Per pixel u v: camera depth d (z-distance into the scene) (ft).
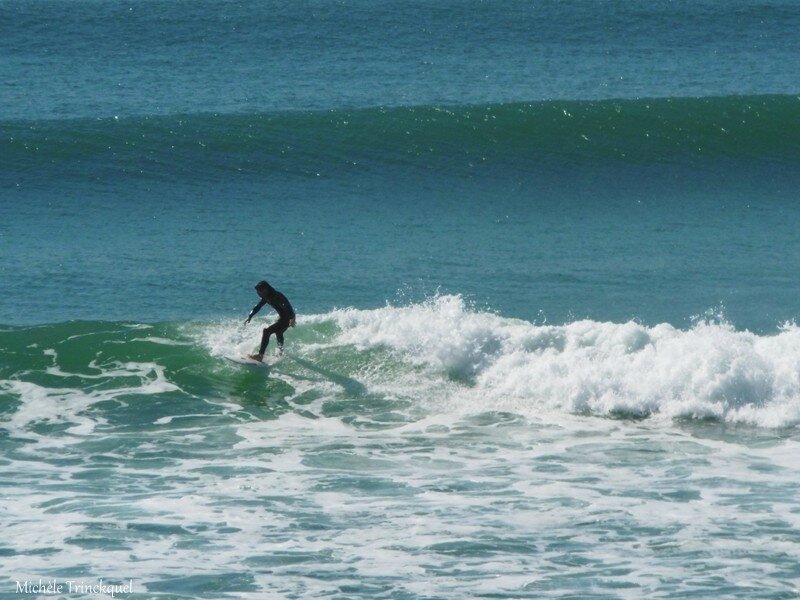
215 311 204.23
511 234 256.32
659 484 134.51
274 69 413.80
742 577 107.04
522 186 295.89
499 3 552.41
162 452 148.05
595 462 143.54
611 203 284.61
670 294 214.69
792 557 111.75
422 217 269.23
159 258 234.17
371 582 106.83
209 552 113.80
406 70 416.87
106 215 266.16
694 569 108.99
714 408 161.27
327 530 120.06
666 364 168.25
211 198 280.10
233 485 134.82
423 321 188.65
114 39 456.04
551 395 168.55
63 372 179.93
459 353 179.83
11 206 270.05
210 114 323.98
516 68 427.74
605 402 164.66
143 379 177.78
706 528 119.65
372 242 248.11
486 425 159.53
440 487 134.10
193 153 303.48
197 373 180.04
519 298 211.61
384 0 550.36
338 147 310.86
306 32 477.77
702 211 278.67
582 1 566.77
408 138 317.22
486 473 139.33
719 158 317.01
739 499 128.67
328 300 209.87
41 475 138.21
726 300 211.20
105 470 140.46
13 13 487.61
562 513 124.77
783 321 199.72
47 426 158.71
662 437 153.79
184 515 124.26
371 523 122.11
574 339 178.60
